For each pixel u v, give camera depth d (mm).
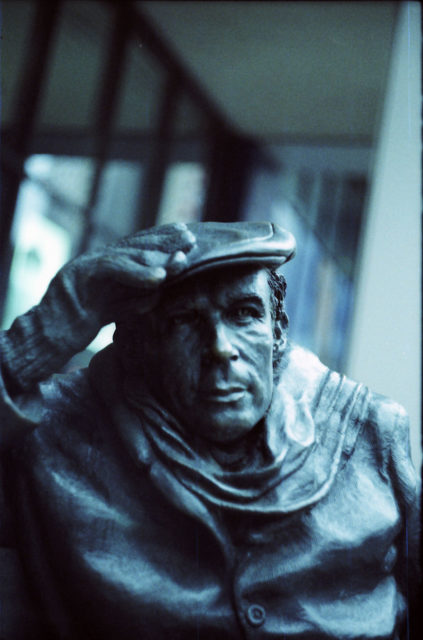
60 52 3412
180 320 1012
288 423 1050
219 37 3639
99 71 3510
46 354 1018
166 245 1004
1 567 1083
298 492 1013
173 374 1012
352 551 1019
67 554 1006
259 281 1020
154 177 3854
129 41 3586
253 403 1008
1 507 1090
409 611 1112
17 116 3311
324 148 4059
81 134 3490
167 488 994
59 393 1126
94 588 983
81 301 1010
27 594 1062
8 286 3102
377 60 3471
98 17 3441
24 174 3266
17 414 1009
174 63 3725
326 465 1060
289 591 994
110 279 997
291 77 3732
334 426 1104
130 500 1030
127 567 990
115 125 3639
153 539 1014
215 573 1000
